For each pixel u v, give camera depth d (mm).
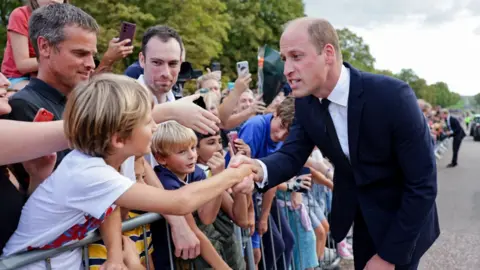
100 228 1742
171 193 1688
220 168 2484
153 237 2238
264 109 3742
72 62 1917
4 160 1410
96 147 1535
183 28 19578
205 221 2293
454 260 4738
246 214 2559
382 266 2227
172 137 2291
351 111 2158
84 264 1769
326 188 4730
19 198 1656
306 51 2105
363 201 2334
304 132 2607
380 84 2139
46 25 1897
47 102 1900
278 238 3264
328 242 4496
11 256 1512
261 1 29516
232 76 26922
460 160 16156
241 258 2619
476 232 5793
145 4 18797
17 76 2996
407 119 2088
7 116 1802
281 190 3572
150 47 2879
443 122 18641
